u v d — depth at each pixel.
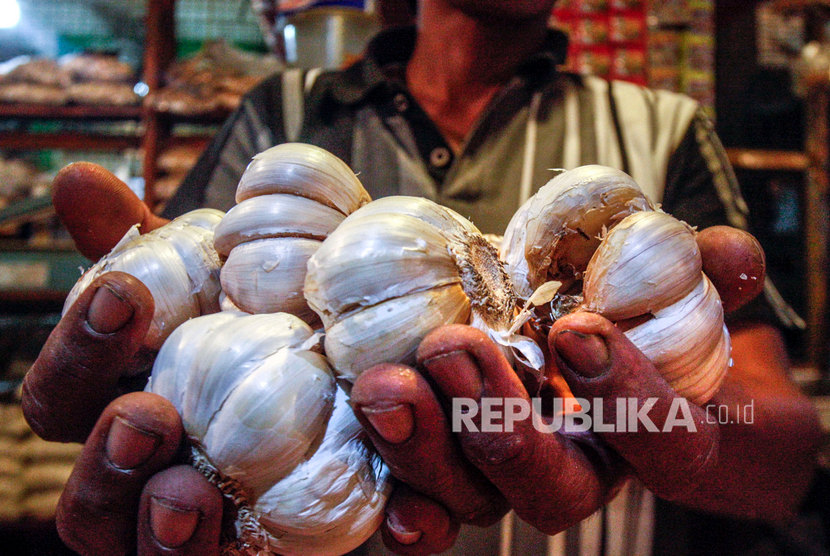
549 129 0.37
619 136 0.38
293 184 0.21
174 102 0.75
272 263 0.20
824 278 0.74
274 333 0.19
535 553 0.34
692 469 0.18
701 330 0.19
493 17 0.35
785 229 0.79
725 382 0.26
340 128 0.39
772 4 0.78
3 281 0.63
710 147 0.39
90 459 0.17
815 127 0.74
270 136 0.39
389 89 0.38
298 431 0.18
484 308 0.19
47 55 1.11
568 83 0.40
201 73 0.77
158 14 0.78
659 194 0.36
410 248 0.18
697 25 0.69
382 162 0.37
